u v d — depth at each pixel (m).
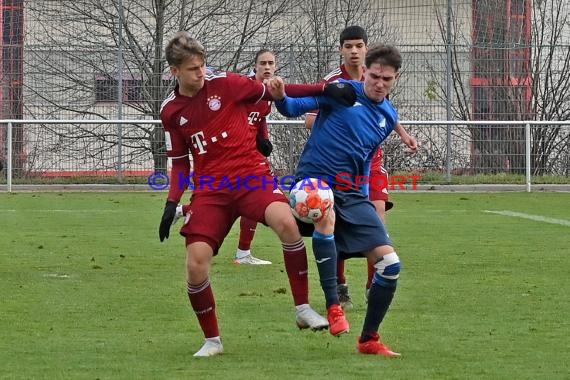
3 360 13.88
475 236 29.30
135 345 14.91
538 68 47.84
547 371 13.27
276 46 47.62
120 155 46.22
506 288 20.22
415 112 47.22
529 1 49.28
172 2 48.31
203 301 14.16
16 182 45.66
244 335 15.70
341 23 49.19
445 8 48.75
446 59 47.06
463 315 17.39
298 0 49.09
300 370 13.28
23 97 47.34
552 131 46.88
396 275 14.12
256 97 14.51
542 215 35.53
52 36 48.56
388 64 14.84
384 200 19.52
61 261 23.91
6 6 48.22
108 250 25.98
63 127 45.81
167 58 14.20
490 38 48.50
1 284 20.56
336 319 14.13
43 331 15.90
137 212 36.16
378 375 12.98
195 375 12.99
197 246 14.05
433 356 14.20
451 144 46.53
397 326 16.42
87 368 13.40
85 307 18.05
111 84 47.47
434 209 37.75
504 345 14.95
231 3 49.00
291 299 19.08
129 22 48.12
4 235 29.16
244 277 21.94
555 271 22.55
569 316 17.28
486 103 47.66
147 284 20.66
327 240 14.20
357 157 14.85
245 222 23.91
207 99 14.27
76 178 46.03
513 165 46.88
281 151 45.50
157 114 47.31
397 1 49.69
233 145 14.31
